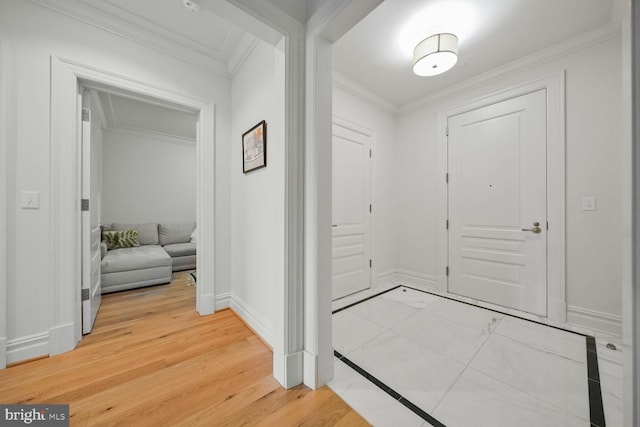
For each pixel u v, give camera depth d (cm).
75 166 178
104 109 362
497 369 153
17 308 157
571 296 212
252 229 209
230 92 254
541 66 226
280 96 142
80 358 164
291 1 137
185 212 519
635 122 55
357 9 118
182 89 224
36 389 135
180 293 302
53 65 167
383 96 310
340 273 280
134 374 148
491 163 261
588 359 162
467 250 281
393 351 173
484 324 213
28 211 160
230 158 254
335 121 274
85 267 195
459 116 287
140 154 468
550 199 222
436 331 202
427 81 275
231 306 251
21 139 158
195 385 139
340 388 137
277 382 142
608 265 196
